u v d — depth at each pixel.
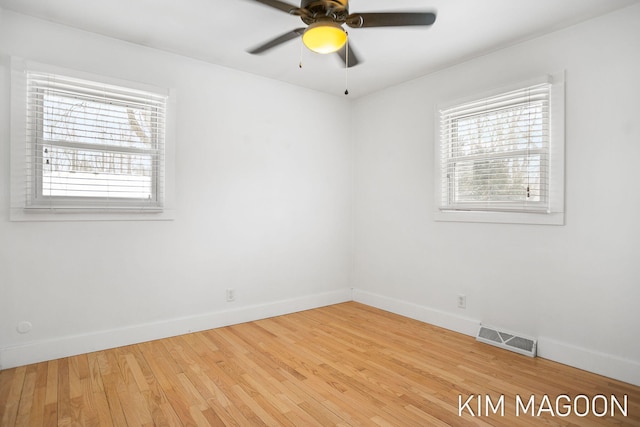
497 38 2.79
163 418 1.90
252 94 3.59
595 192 2.47
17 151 2.49
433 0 2.28
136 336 2.95
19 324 2.51
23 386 2.22
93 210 2.77
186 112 3.19
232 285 3.48
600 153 2.45
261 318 3.66
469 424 1.88
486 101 3.05
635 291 2.31
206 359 2.65
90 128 2.77
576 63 2.56
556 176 2.65
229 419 1.90
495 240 3.03
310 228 4.05
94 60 2.76
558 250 2.65
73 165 2.70
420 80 3.64
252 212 3.60
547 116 2.71
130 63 2.91
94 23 2.62
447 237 3.39
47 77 2.58
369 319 3.66
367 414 1.96
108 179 2.84
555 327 2.67
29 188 2.55
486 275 3.09
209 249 3.34
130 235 2.93
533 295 2.79
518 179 2.88
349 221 4.44
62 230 2.66
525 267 2.84
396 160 3.89
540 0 2.27
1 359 2.44
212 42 2.92
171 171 3.10
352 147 4.45
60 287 2.65
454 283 3.33
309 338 3.11
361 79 3.72
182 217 3.18
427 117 3.57
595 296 2.48
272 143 3.74
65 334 2.67
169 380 2.32
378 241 4.11
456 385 2.29
